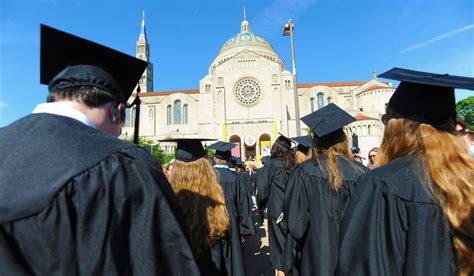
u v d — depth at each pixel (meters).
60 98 1.60
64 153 1.33
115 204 1.33
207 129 58.00
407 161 1.85
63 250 1.21
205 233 3.77
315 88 63.88
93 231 1.26
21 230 1.19
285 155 6.84
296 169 4.22
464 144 1.82
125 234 1.34
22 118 1.54
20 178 1.25
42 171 1.27
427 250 1.58
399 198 1.73
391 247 1.71
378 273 1.69
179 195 3.85
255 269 7.50
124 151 1.46
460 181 1.62
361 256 1.75
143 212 1.39
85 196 1.27
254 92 58.44
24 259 1.19
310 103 63.34
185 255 1.45
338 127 3.95
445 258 1.55
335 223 3.60
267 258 8.34
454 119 1.89
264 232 11.65
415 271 1.57
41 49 1.75
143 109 66.06
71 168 1.29
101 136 1.49
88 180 1.30
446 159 1.70
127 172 1.41
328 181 3.73
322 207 3.67
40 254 1.20
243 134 56.91
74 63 1.73
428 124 1.85
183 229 1.51
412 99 1.92
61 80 1.62
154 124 65.50
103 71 1.75
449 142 1.75
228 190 5.82
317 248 3.56
